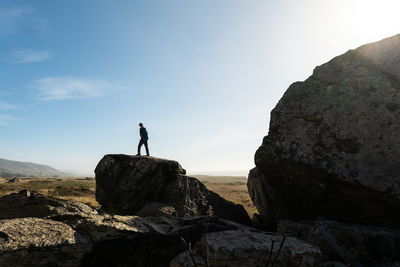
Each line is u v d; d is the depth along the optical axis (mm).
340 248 5879
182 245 6457
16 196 9031
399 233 6086
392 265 5449
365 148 6777
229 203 12953
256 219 11133
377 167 6500
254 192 11297
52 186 56719
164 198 11875
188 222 7082
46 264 4973
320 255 5121
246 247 4887
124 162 11977
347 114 7293
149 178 11789
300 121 8008
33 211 8047
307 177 7375
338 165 6844
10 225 5453
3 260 4594
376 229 6301
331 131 7297
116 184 11727
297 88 8570
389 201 6273
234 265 4738
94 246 5531
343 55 8250
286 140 8008
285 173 7922
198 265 4602
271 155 8180
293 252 4965
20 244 4852
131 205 11383
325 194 7230
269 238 5598
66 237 5414
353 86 7555
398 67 7160
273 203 9812
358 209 6871
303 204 8070
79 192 32438
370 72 7488
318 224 6488
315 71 8648
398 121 6609
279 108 8648
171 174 12180
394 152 6438
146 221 6859
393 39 7586
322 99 7855
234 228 7270
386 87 7078
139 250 5984
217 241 5164
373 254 5785
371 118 6965
